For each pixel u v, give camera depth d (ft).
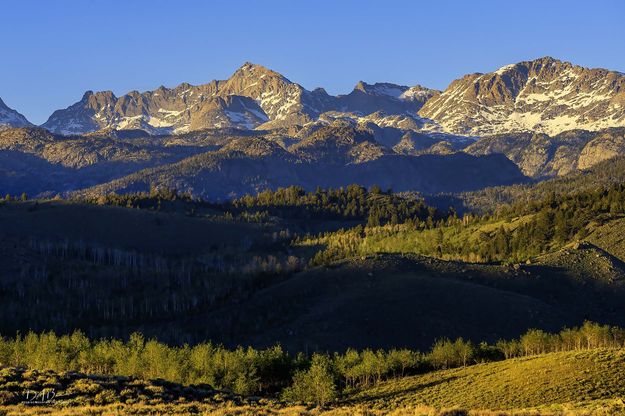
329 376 428.15
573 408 263.29
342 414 244.83
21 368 301.43
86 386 271.28
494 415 232.73
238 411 248.32
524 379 392.68
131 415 234.38
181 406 255.50
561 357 421.18
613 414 233.14
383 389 456.86
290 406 292.61
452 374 463.42
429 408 244.63
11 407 236.02
